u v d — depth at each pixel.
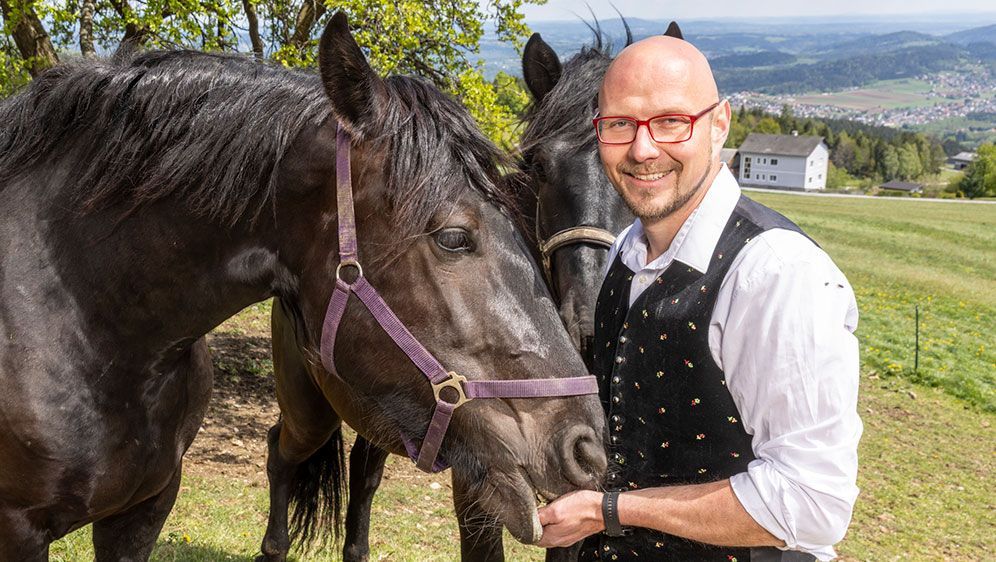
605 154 1.76
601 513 1.69
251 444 6.19
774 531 1.56
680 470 1.75
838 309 1.56
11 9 5.65
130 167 1.90
